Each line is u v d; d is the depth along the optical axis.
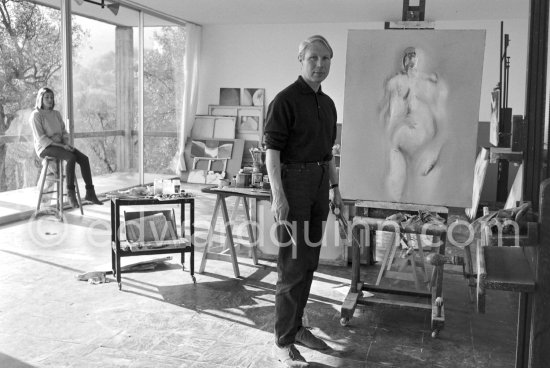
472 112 3.19
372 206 3.54
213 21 9.83
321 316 3.55
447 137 3.23
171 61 9.66
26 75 6.36
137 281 4.16
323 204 2.86
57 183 6.46
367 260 4.68
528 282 1.61
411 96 3.26
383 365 2.88
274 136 2.67
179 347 3.04
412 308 3.36
